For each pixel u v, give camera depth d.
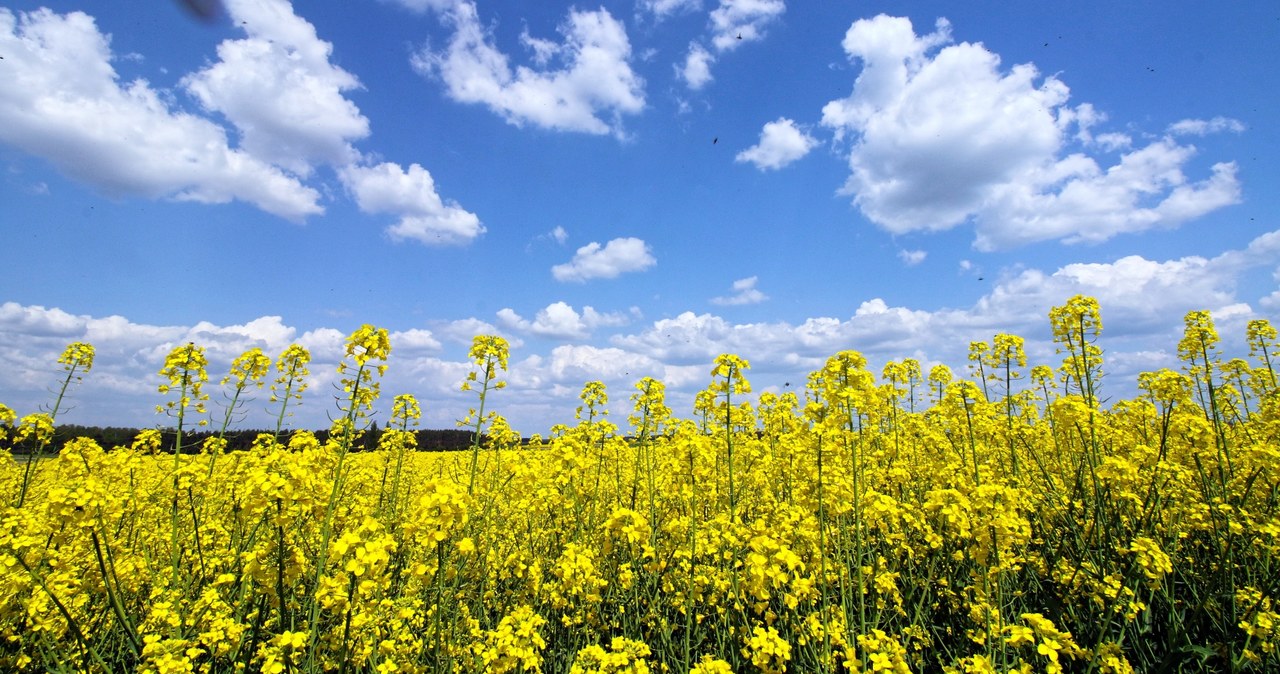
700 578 0.95
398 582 1.09
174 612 0.82
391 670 0.78
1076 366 1.26
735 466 1.47
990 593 0.88
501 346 1.09
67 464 1.04
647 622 1.01
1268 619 0.75
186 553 1.03
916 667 0.89
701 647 1.01
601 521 1.35
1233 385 1.51
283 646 0.73
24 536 0.74
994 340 1.42
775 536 0.85
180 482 0.93
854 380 0.93
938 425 1.75
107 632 0.89
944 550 1.08
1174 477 1.01
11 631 0.83
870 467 1.39
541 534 1.34
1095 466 1.14
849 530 1.06
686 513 1.36
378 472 1.59
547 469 1.30
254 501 0.75
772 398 1.63
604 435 1.41
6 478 1.34
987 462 1.43
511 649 0.73
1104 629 0.77
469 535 1.00
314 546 0.99
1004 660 0.72
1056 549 1.14
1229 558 0.91
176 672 0.70
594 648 0.73
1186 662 0.83
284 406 1.15
